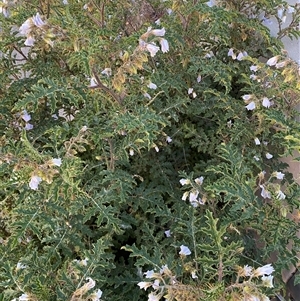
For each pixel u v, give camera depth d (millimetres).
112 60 1662
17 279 1376
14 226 1400
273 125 2029
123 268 1776
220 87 2393
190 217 1641
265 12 2355
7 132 1882
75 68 2045
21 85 1952
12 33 2203
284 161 2316
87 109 1729
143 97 1740
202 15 1982
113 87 1618
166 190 1939
